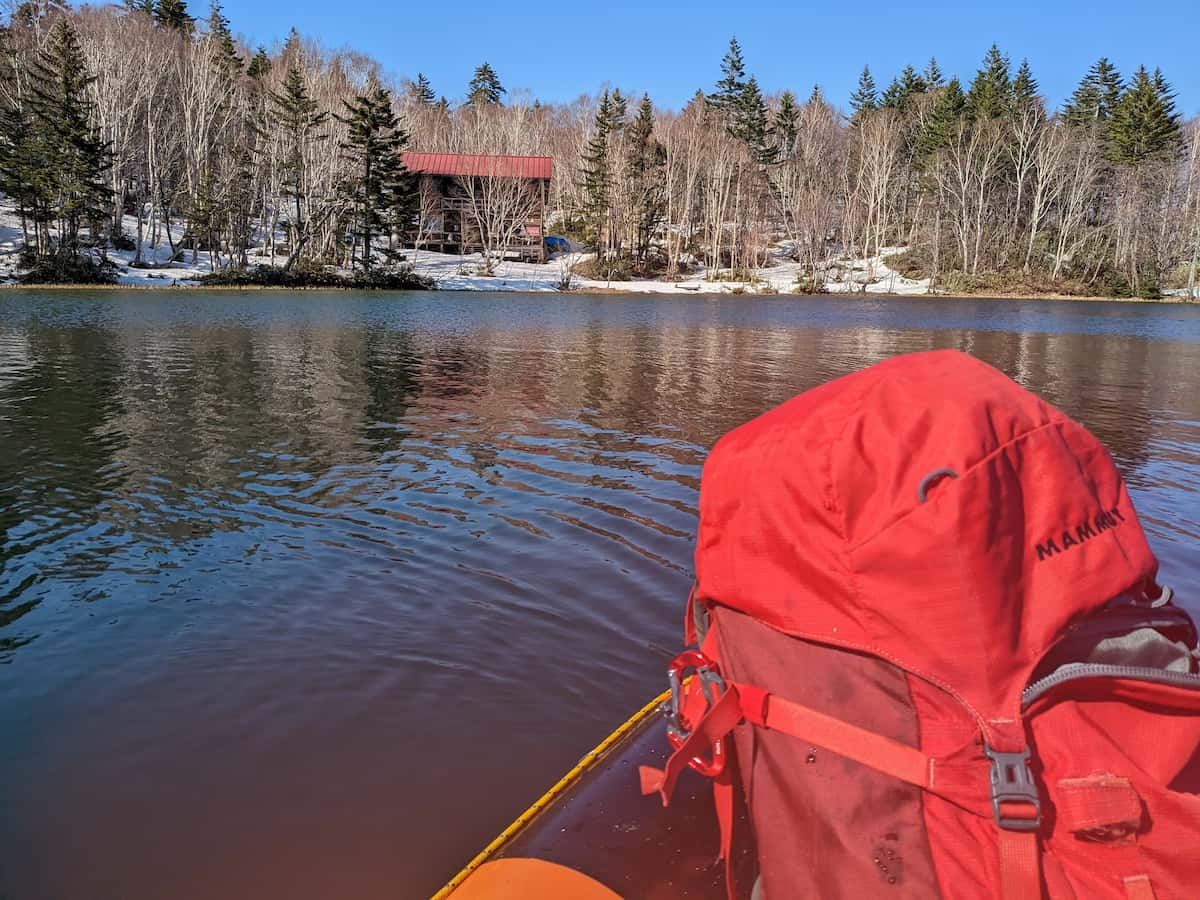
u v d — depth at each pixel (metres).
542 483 6.92
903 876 1.09
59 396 10.90
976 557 1.13
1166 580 4.93
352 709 3.40
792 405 1.42
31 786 2.90
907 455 1.19
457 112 104.50
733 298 55.16
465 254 77.69
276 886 2.45
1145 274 67.00
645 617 4.32
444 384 12.65
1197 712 1.16
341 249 65.75
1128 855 1.07
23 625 4.17
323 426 9.19
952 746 1.12
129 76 65.12
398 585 4.69
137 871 2.51
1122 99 83.88
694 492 6.68
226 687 3.57
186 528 5.67
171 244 62.06
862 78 114.88
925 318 35.59
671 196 79.81
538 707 3.44
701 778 1.73
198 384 12.16
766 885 1.19
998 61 98.56
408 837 2.66
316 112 73.19
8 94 58.81
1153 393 13.12
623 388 12.54
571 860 1.58
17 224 59.88
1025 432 1.21
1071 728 1.13
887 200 85.62
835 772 1.17
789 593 1.27
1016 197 78.00
